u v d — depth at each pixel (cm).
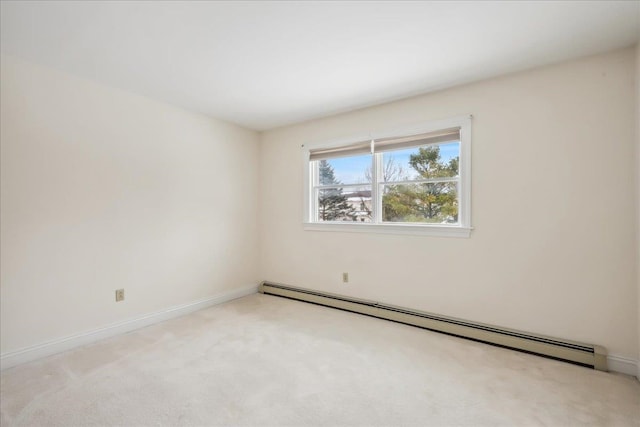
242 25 186
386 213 326
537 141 240
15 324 217
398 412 166
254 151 419
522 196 246
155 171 306
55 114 237
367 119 330
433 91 287
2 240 213
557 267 234
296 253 390
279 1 164
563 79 230
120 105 278
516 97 248
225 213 379
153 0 162
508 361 222
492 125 258
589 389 187
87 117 256
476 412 166
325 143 362
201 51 216
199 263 348
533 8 170
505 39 201
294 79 261
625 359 208
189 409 168
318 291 367
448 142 280
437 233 287
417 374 204
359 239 337
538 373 205
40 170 229
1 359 210
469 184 268
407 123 303
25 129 222
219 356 229
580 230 225
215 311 338
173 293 321
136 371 207
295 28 190
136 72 247
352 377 200
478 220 265
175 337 265
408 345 249
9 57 215
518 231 248
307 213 380
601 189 218
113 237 273
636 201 205
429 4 168
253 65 237
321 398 178
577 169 226
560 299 233
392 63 234
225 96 299
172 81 264
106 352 236
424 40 203
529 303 245
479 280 267
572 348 220
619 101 212
